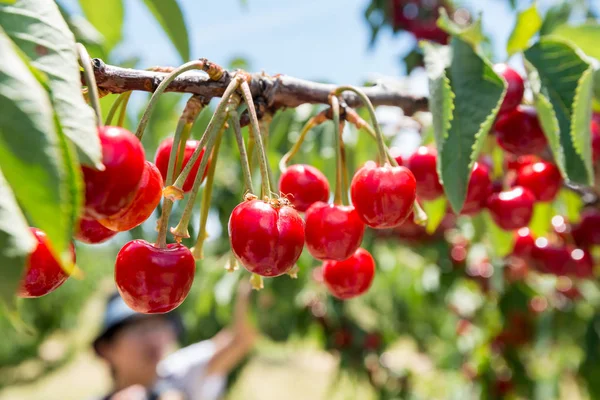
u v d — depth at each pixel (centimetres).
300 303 89
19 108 15
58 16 18
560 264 43
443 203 39
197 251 25
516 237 45
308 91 28
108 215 19
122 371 73
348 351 97
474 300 91
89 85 20
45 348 319
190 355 82
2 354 273
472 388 88
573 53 30
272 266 22
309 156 53
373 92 32
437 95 27
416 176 32
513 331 86
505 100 31
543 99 30
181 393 76
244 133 40
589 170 29
